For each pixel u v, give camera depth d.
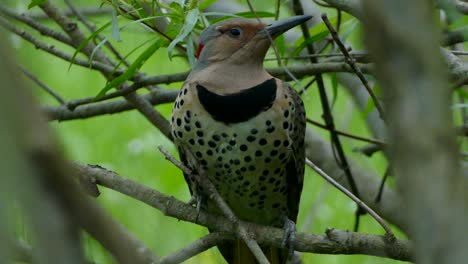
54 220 3.25
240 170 9.31
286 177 9.86
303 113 9.81
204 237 8.57
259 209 10.00
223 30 9.50
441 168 3.15
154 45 9.56
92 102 11.16
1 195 3.23
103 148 16.00
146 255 6.87
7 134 3.22
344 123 14.85
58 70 17.09
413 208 3.18
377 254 7.95
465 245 3.09
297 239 8.40
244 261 9.84
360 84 13.80
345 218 15.10
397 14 3.20
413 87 3.20
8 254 3.29
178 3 8.95
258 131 9.10
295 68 10.32
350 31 9.96
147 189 8.67
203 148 9.23
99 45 9.17
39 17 14.39
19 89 3.24
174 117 9.39
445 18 9.46
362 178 12.98
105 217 3.46
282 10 14.62
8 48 3.27
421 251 3.15
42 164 3.23
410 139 3.19
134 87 10.71
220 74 9.24
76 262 3.27
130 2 9.55
